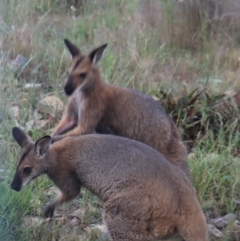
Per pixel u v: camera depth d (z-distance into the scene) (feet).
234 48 58.44
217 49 57.98
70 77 38.55
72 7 62.69
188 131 44.83
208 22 59.67
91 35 58.70
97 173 33.04
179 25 59.67
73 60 39.29
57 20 61.87
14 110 45.03
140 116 37.81
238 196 39.04
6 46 53.83
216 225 36.68
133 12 62.85
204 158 40.63
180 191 31.53
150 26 60.34
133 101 38.14
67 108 39.73
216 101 45.96
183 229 31.17
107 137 33.81
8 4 60.59
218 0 59.93
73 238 34.42
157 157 32.40
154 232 31.58
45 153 33.73
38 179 38.37
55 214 36.91
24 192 36.70
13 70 50.24
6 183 36.63
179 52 57.93
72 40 57.47
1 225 34.30
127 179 32.07
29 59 51.08
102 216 35.22
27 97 47.32
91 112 38.17
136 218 31.71
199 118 45.24
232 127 43.88
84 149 33.65
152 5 60.70
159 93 46.42
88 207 37.01
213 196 38.50
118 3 66.49
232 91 48.37
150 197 31.45
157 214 31.35
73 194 34.30
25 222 35.37
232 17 59.57
